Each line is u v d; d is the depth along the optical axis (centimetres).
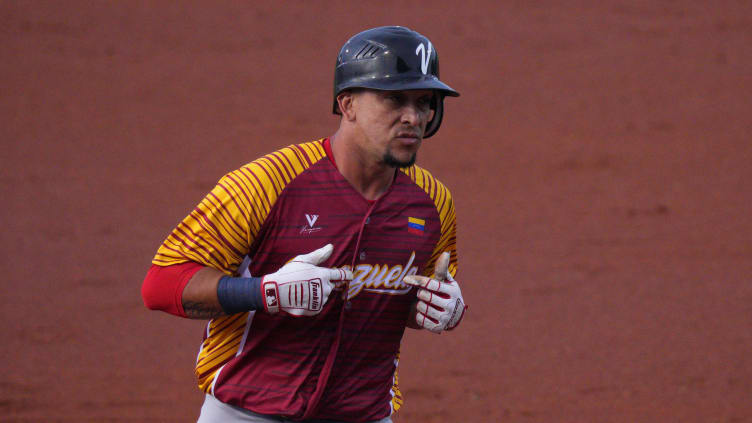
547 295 4072
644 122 8544
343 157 1097
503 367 3098
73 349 3262
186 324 3656
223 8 13012
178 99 9212
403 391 2841
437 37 11981
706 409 2719
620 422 2597
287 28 12262
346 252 1097
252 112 8856
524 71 10575
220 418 1156
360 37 1073
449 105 9188
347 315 1110
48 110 8544
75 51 10694
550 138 7988
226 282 1039
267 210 1064
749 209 5881
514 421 2589
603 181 6669
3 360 3109
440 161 7231
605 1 13812
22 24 11488
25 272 4369
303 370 1108
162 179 6594
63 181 6419
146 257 4725
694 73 10462
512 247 4984
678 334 3519
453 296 1144
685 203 6041
